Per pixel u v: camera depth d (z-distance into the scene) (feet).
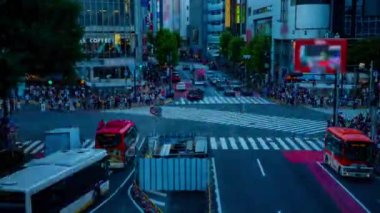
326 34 206.59
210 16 466.29
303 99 195.83
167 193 80.84
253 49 268.62
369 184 88.58
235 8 382.22
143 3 284.82
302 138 131.85
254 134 136.46
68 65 104.68
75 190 69.46
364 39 209.97
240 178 91.20
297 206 74.69
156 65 344.69
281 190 83.51
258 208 73.46
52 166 68.33
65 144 100.48
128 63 242.17
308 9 223.30
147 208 72.18
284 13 242.78
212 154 110.93
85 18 234.17
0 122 130.41
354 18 228.22
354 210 73.10
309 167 101.09
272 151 115.96
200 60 484.33
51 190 63.05
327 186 86.58
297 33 227.61
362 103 185.57
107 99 181.06
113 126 101.60
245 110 179.83
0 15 88.58
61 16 101.96
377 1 225.56
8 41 93.15
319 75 207.62
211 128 144.25
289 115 168.66
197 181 79.82
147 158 80.07
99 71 238.89
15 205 58.29
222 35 367.25
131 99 189.88
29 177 62.90
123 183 88.17
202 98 213.25
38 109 173.06
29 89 191.83
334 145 97.25
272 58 264.93
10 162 98.37
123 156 96.32
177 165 79.71
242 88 242.58
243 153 113.29
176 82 270.05
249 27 327.26
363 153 90.43
